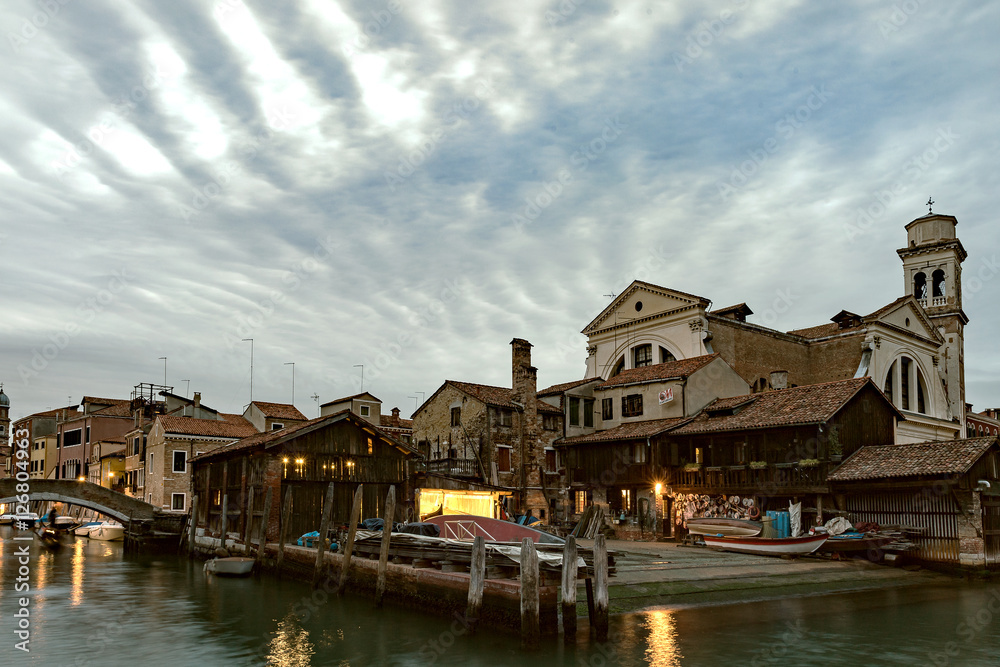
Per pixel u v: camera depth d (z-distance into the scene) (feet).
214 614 69.77
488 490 113.09
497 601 57.88
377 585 71.82
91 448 215.31
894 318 151.33
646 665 48.37
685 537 104.99
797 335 155.12
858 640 54.03
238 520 113.50
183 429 166.61
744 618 61.11
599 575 54.34
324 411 187.52
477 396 132.77
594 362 158.81
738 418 106.01
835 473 91.40
